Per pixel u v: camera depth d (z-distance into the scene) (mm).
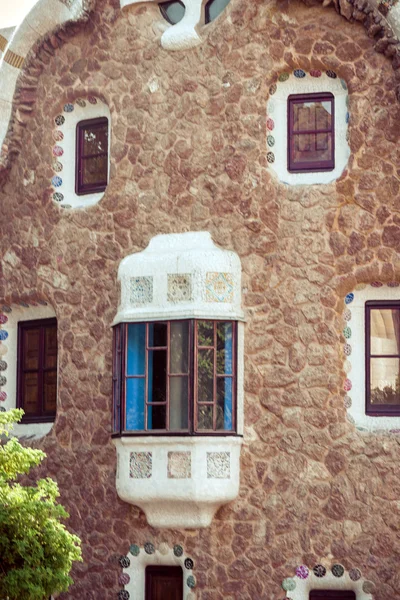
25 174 19438
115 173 18484
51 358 19406
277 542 17109
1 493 14812
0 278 19516
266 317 17484
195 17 18281
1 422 15406
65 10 18953
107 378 18281
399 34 17219
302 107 17984
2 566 14492
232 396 17297
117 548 17984
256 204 17656
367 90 17453
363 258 17250
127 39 18609
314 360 17234
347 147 17719
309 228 17469
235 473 17266
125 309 17828
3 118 19578
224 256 17562
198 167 17969
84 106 19219
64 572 14750
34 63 19344
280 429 17250
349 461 16984
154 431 17312
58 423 18656
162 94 18281
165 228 18078
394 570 16688
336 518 16938
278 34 17828
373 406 17297
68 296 18734
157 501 17328
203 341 17297
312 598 17078
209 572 17312
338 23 17656
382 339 17438
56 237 18953
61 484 18516
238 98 17875
